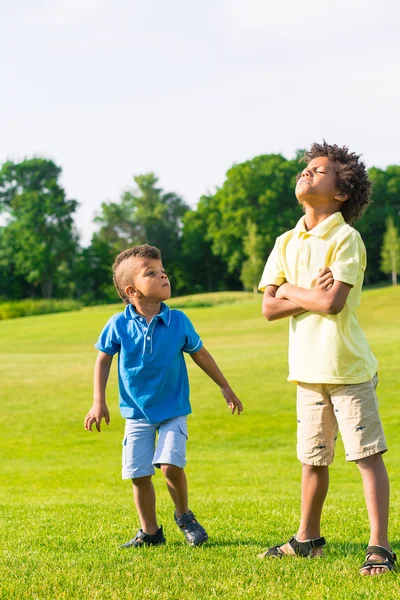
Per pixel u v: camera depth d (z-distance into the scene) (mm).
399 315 58125
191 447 24906
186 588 4559
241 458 22406
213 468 19906
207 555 5648
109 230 146125
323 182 5621
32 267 121688
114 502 11305
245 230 126938
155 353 6129
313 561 5348
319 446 5543
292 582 4688
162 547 6082
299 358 5535
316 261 5543
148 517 6301
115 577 4859
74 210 126812
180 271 145125
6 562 5523
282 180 129000
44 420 29703
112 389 35938
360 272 5484
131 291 6285
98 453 24359
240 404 6344
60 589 4582
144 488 6250
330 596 4340
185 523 6238
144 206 147000
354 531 6902
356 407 5320
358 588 4512
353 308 5426
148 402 6145
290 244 5785
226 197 131375
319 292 5297
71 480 18422
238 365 39469
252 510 8922
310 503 5633
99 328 64062
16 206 124438
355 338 5414
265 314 5699
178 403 6215
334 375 5336
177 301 93688
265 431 27125
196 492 14141
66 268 128000
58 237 124312
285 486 15516
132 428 6250
